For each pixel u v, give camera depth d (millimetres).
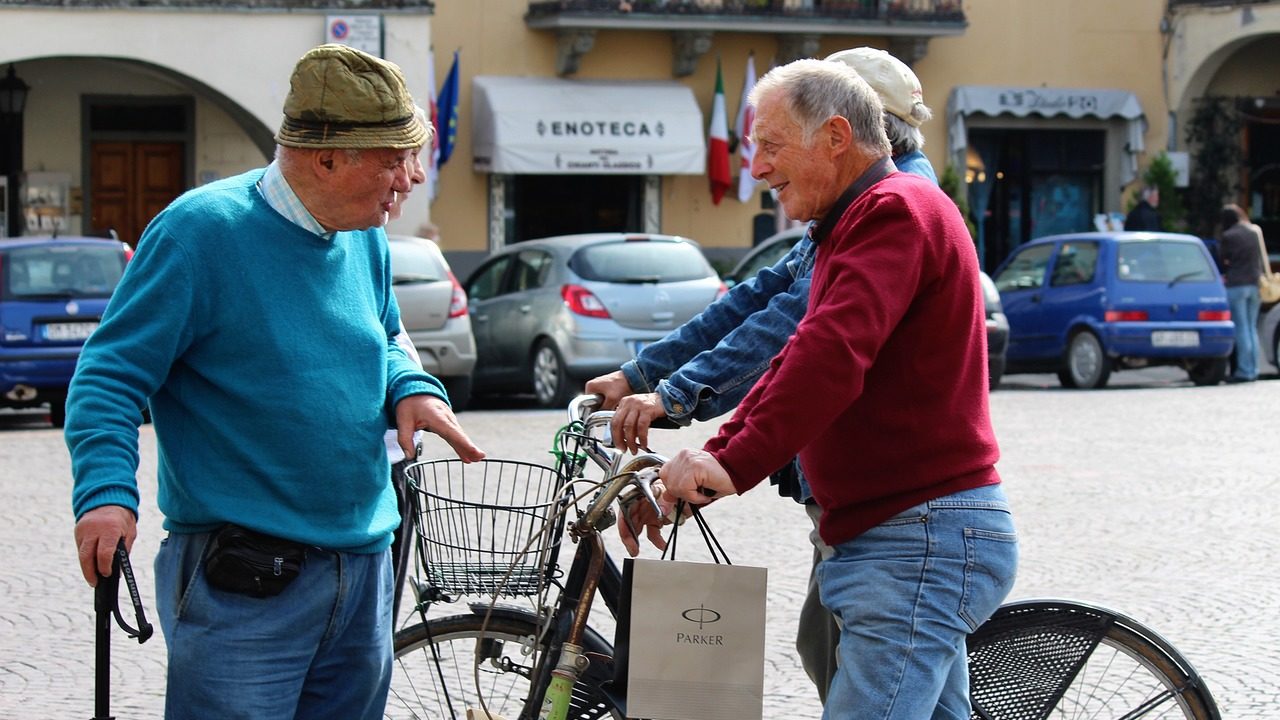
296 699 3529
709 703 3502
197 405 3457
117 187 23625
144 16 21594
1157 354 18047
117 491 3266
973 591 3473
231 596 3436
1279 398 16016
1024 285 19219
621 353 15664
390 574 3758
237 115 23016
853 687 3459
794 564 8008
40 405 14547
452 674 4234
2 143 23109
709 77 26406
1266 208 29047
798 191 3557
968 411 3492
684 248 16266
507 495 8789
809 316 3385
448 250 25172
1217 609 7148
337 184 3445
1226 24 27812
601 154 24859
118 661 6379
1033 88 27969
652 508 3670
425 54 22297
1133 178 28625
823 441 3539
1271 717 5578
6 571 7922
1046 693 4164
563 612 3844
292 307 3475
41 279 14094
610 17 24953
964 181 27609
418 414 3721
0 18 21078
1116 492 10234
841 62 4180
